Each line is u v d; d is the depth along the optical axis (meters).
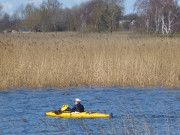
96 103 74.62
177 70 98.25
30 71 95.38
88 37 152.62
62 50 105.75
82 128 56.19
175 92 85.81
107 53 103.12
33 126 58.00
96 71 97.12
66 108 66.94
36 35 176.88
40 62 97.69
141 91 87.31
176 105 71.56
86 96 82.00
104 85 95.50
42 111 68.94
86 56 102.44
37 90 89.56
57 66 96.94
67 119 63.06
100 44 115.00
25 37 149.88
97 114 63.47
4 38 137.62
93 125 57.94
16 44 110.50
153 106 70.88
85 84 96.31
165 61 99.88
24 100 77.94
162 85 95.62
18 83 93.50
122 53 103.56
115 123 58.25
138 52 104.25
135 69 97.62
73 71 97.25
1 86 91.62
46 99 79.19
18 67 95.56
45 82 93.94
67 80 95.31
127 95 82.56
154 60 99.56
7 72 94.44
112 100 77.38
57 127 57.25
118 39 128.75
